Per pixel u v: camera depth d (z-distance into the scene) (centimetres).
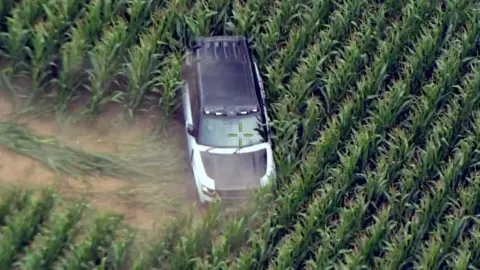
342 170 8431
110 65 8862
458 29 9975
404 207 8356
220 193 8294
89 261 7538
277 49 9525
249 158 8462
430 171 8619
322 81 9281
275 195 8319
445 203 8325
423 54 9419
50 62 8912
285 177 8506
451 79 9244
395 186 8656
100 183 8512
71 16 9181
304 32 9400
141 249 7856
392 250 7912
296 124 8819
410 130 8906
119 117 9025
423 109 8875
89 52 8850
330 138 8531
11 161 8531
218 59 8975
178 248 7631
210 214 7819
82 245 7488
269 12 9831
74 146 8731
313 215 7981
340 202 8369
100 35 9219
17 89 8969
